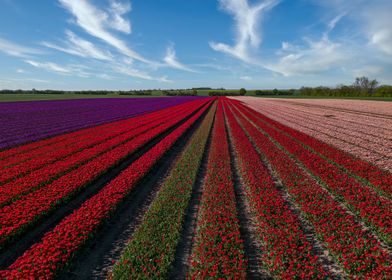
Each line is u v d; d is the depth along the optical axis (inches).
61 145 756.0
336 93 5044.3
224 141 838.5
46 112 1750.7
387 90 4215.1
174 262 281.1
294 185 465.4
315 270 248.2
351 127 1173.7
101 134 938.7
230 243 290.0
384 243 309.9
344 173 518.6
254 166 560.7
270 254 271.3
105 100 3344.0
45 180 464.8
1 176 483.2
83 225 313.9
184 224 356.8
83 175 493.4
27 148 730.2
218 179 484.4
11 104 2343.8
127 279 235.9
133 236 331.0
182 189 443.5
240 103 3292.3
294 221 338.3
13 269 249.1
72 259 278.5
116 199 392.2
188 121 1355.8
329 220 335.3
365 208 359.6
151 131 1012.5
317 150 711.7
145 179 536.7
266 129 1083.3
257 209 369.1
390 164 598.9
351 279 241.6
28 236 331.0
